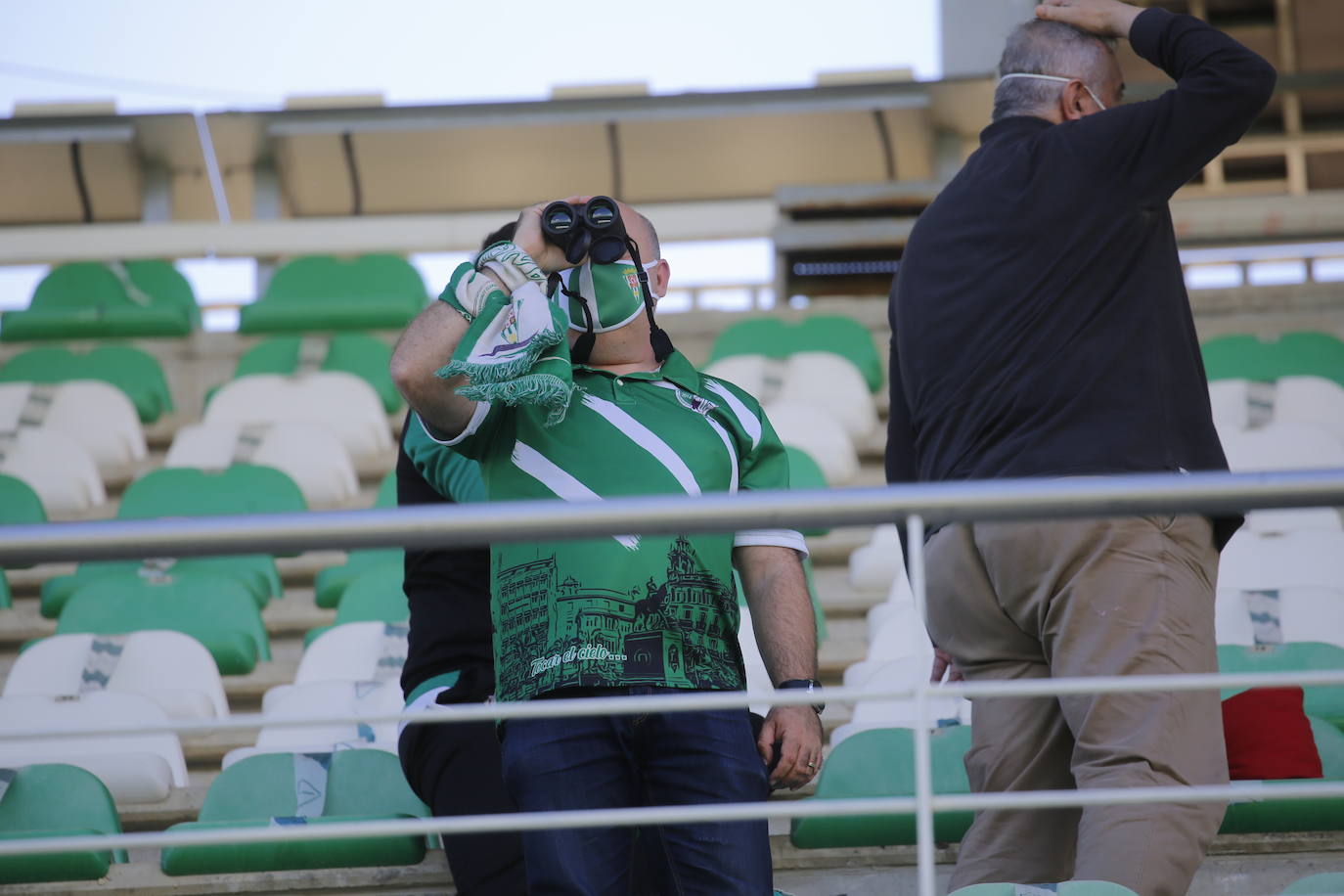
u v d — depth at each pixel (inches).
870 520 247.3
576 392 324.2
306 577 773.9
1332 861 402.6
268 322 1054.4
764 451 336.8
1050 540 327.3
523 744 298.5
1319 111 1494.8
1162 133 342.3
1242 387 850.8
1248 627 545.0
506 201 1360.7
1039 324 341.4
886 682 510.0
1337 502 241.6
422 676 376.8
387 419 975.0
